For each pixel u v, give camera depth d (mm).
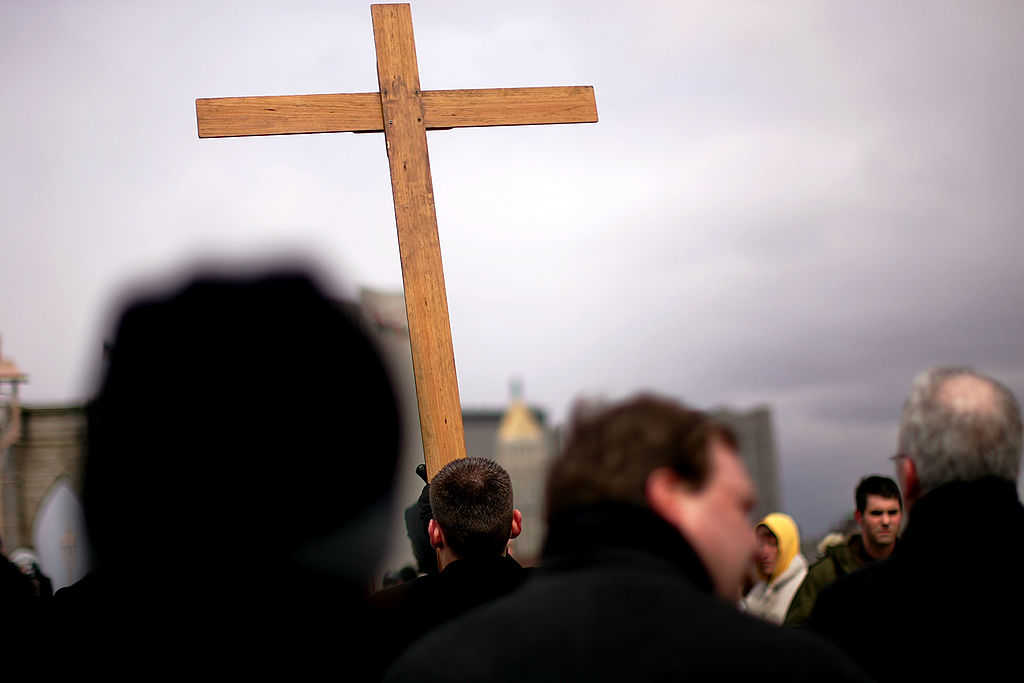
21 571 1577
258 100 3461
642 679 942
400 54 3600
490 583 1989
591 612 996
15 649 1363
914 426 1641
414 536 2350
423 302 3375
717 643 957
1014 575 1546
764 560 4301
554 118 3707
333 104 3521
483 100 3645
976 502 1577
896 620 1600
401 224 3432
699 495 1079
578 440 1111
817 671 947
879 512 3764
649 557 1045
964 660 1541
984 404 1604
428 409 3279
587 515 1066
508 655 980
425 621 1899
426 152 3537
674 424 1093
